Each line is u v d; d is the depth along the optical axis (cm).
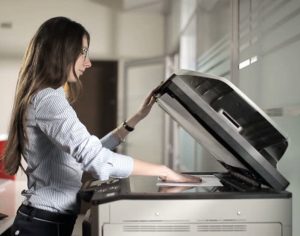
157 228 94
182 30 364
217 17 231
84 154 99
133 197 94
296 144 127
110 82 443
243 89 180
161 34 441
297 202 127
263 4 155
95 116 443
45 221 106
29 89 106
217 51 230
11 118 110
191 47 329
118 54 440
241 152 96
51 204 107
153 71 438
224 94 104
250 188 102
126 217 94
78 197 110
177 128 412
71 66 108
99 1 432
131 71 440
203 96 103
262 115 102
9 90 425
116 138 138
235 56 185
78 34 109
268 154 106
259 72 160
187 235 95
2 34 424
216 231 95
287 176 136
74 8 432
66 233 110
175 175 111
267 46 151
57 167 108
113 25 437
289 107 125
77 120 102
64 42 105
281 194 95
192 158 307
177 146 411
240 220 95
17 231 108
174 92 93
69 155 108
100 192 103
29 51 109
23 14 425
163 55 433
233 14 187
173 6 406
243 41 180
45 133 103
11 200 183
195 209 94
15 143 110
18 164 112
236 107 103
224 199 94
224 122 95
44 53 105
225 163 127
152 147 438
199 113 94
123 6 426
